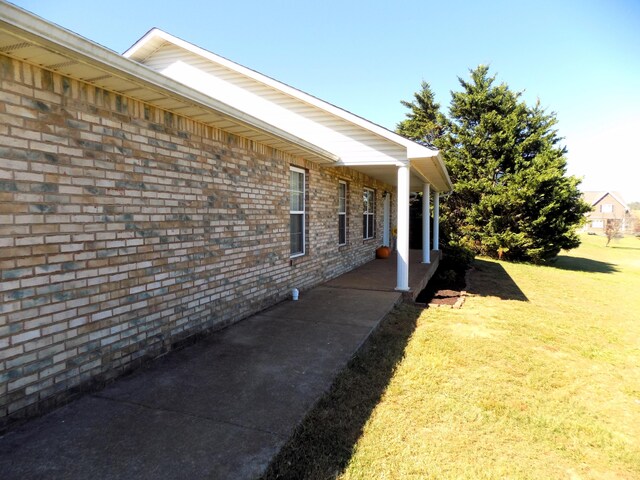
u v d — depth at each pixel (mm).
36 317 2691
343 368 3771
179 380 3400
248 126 4617
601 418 3316
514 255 16906
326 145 7492
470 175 17875
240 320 5297
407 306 6723
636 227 47219
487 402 3416
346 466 2410
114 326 3336
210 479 2113
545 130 17047
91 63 2643
